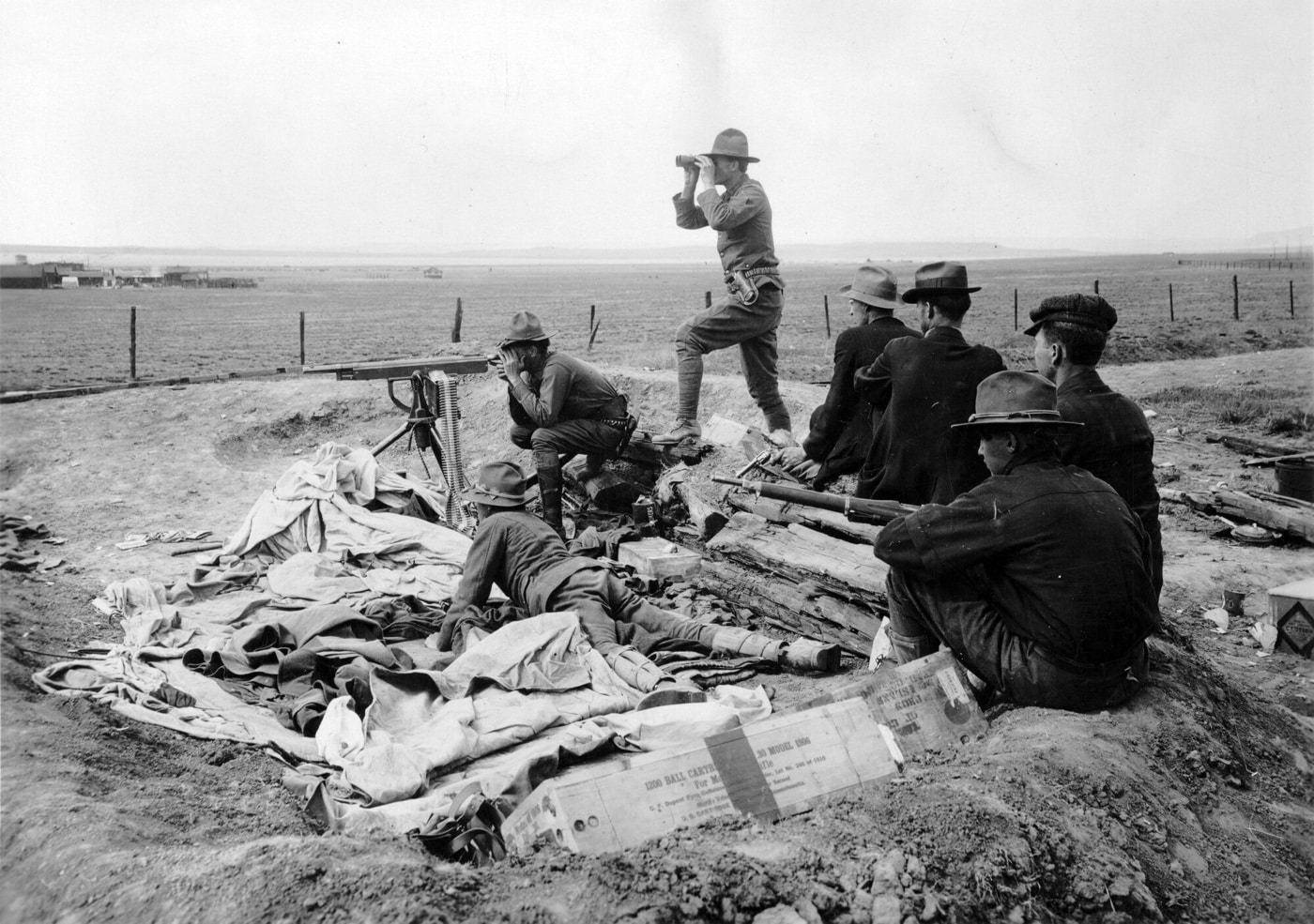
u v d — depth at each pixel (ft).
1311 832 11.35
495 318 122.83
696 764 10.24
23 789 11.00
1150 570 13.98
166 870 9.13
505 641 16.14
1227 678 14.98
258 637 17.76
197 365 67.87
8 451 36.35
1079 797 10.37
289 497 24.52
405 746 13.30
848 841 9.12
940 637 13.28
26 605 19.72
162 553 26.30
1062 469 12.59
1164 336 74.08
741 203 26.53
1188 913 9.59
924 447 16.44
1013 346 70.90
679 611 19.93
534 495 28.73
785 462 23.72
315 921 7.98
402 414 42.11
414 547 23.57
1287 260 213.25
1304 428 39.50
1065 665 12.12
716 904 8.00
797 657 16.65
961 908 8.56
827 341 81.97
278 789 12.41
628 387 40.27
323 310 143.23
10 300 139.54
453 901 8.25
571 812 9.57
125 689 15.25
